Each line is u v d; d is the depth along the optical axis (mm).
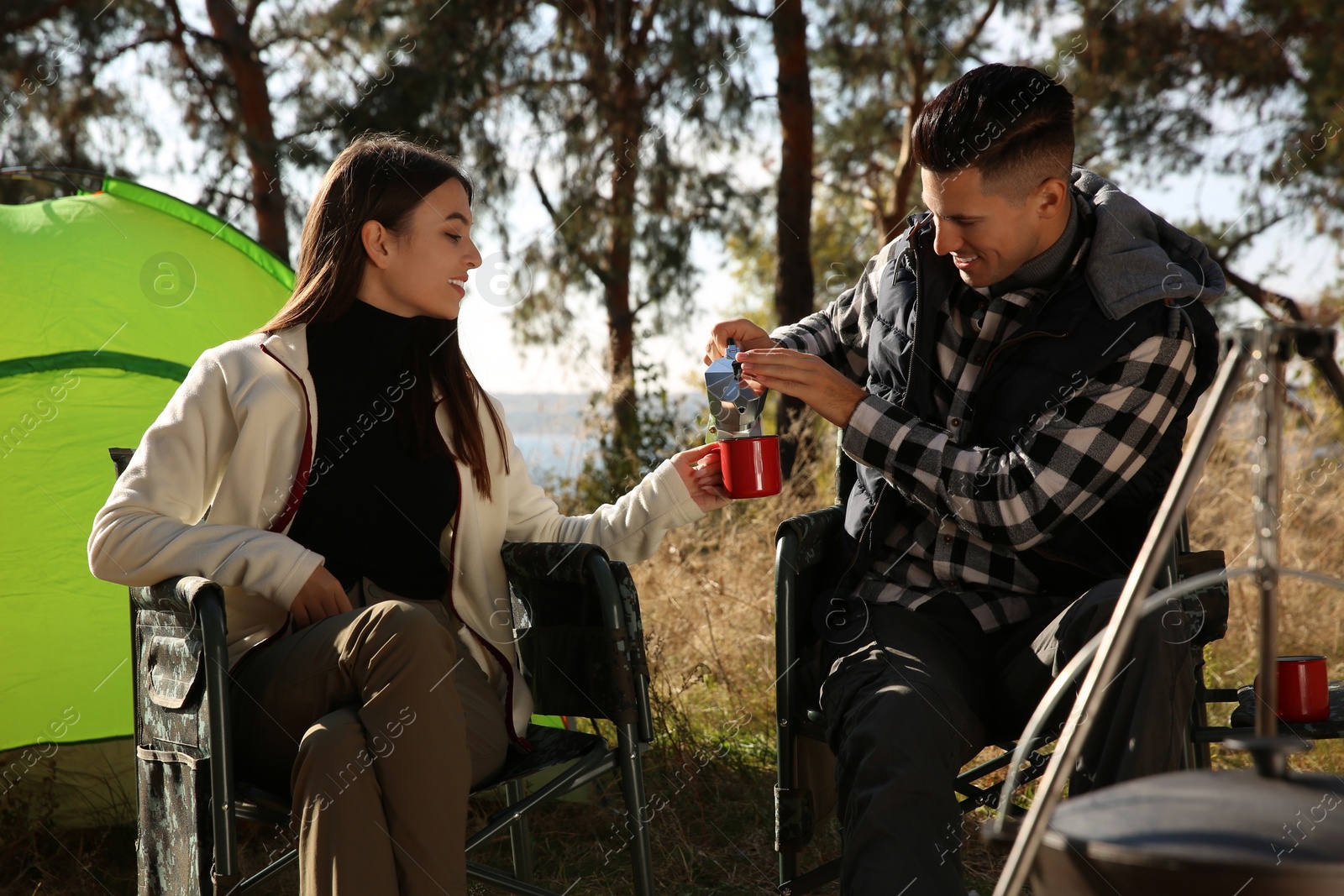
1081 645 1508
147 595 1583
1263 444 871
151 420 2729
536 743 1748
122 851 2416
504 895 2172
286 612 1705
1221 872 682
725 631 3455
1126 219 1749
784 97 7230
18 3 7062
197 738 1430
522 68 7926
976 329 1832
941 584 1805
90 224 2859
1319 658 1530
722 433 1874
